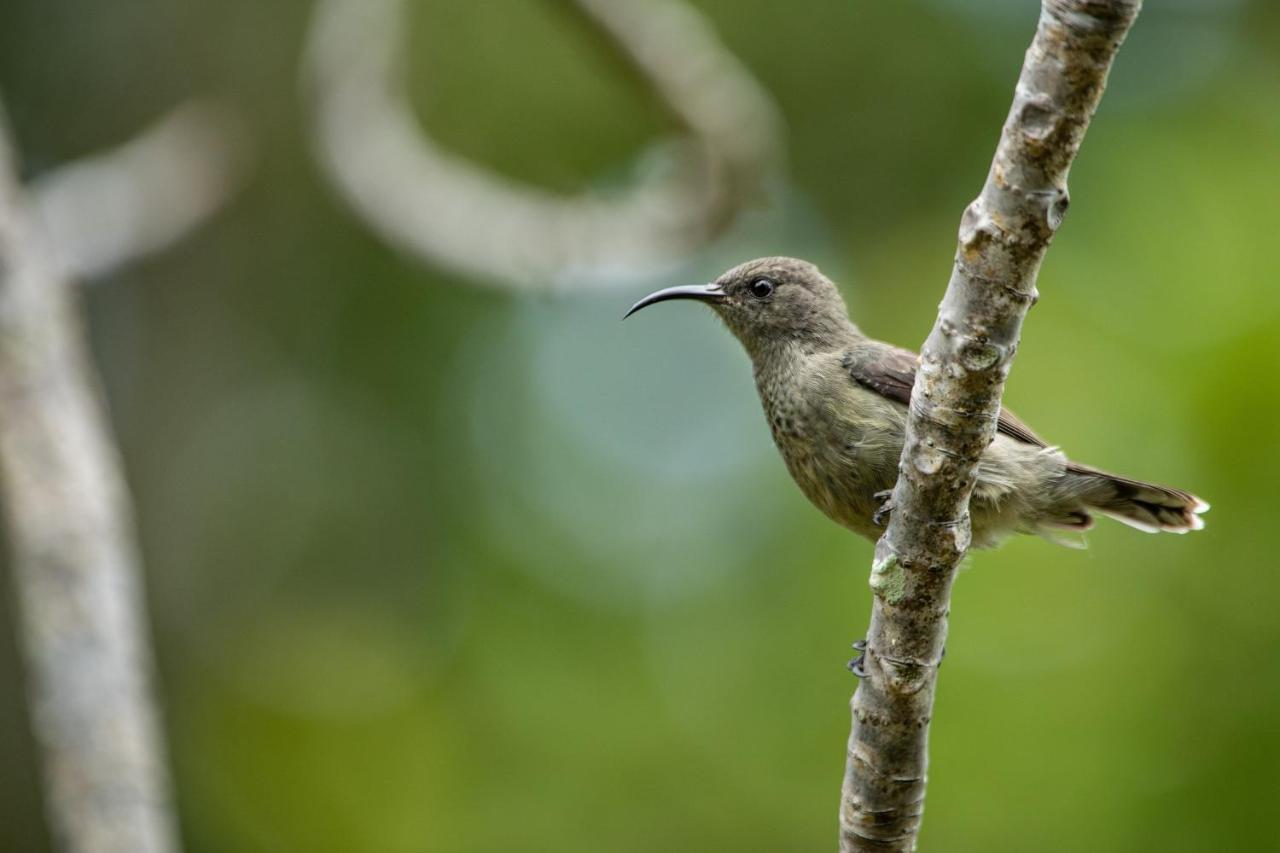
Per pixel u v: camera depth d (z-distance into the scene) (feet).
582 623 43.83
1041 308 39.01
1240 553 35.14
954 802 35.68
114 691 27.73
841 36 49.47
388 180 43.80
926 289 44.32
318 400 52.49
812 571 40.50
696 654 41.24
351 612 48.52
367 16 43.96
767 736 39.32
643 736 40.65
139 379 55.42
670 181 40.55
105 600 28.17
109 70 56.39
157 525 53.72
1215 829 34.01
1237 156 41.24
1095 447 36.37
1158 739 34.73
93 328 55.83
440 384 50.52
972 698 35.94
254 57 55.36
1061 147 16.98
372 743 43.16
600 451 48.52
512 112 50.67
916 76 49.16
